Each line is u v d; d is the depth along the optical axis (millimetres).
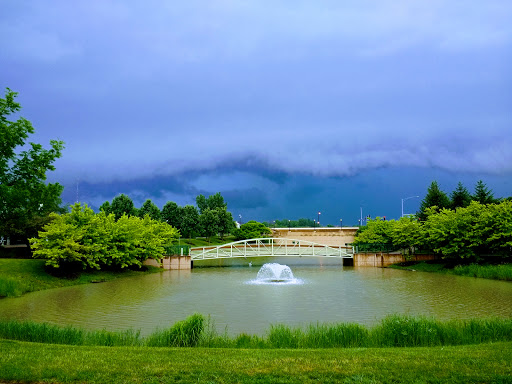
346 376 9984
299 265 74938
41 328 16547
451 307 28469
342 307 29266
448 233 55656
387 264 70688
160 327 22891
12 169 21641
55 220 49750
